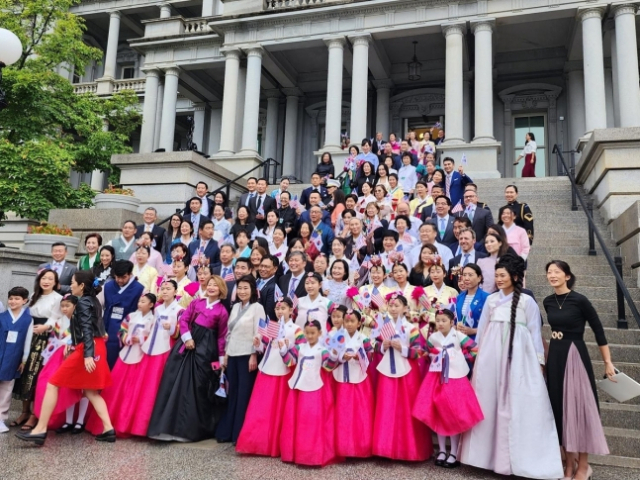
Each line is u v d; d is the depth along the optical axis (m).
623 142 9.48
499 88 19.39
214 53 19.33
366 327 5.57
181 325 5.89
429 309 5.41
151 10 27.80
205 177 13.87
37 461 4.86
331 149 15.96
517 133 19.23
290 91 21.33
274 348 5.50
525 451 4.45
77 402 5.98
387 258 6.69
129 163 13.58
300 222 8.77
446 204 7.77
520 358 4.68
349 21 16.58
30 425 5.93
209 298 6.04
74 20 15.73
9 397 5.99
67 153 13.70
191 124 23.62
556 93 18.55
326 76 21.03
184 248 7.46
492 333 4.90
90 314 5.54
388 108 19.95
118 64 29.86
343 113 21.20
